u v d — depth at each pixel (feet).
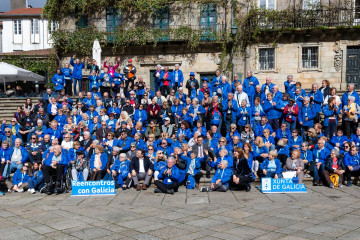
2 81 76.95
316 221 24.35
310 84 68.33
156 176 36.01
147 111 48.93
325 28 65.51
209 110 46.60
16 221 25.63
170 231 22.74
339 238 20.97
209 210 27.68
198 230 22.85
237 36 69.97
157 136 45.42
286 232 22.16
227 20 71.46
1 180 37.58
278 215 25.93
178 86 56.08
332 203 29.27
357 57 67.10
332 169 35.29
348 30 65.72
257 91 46.44
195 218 25.54
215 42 70.74
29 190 35.83
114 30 74.49
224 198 31.63
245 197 31.94
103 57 75.77
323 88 47.14
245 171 34.32
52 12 77.46
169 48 73.61
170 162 34.09
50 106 52.06
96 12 76.18
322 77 67.97
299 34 67.72
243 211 27.20
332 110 43.57
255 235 21.71
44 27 119.85
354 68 67.21
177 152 36.19
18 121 51.08
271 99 44.29
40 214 27.43
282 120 45.24
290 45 68.54
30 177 36.40
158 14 74.13
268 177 35.55
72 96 60.08
